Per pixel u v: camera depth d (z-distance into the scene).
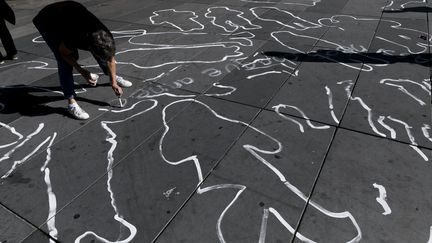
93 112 3.25
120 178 2.42
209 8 6.48
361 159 2.47
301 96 3.33
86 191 2.32
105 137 2.87
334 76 3.68
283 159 2.52
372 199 2.14
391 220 2.00
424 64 3.84
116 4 7.28
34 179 2.45
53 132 2.98
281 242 1.91
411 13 5.56
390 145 2.59
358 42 4.54
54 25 2.69
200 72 3.93
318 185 2.27
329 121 2.92
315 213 2.07
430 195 2.14
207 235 1.97
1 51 4.92
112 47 2.72
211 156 2.58
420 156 2.47
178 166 2.50
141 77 3.89
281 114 3.05
